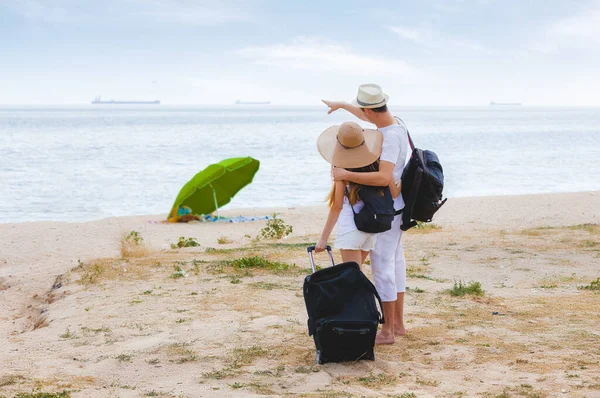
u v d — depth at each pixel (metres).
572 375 4.78
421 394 4.45
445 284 8.95
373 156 5.22
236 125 162.25
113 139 85.25
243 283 8.82
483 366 5.12
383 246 5.68
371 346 5.22
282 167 44.62
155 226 20.95
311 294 5.20
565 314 6.98
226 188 23.77
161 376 5.04
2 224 20.98
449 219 20.66
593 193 27.50
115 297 8.23
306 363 5.29
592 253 11.68
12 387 4.71
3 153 57.69
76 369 5.29
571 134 104.12
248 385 4.72
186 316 7.04
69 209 26.52
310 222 21.70
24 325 7.95
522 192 31.53
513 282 9.21
